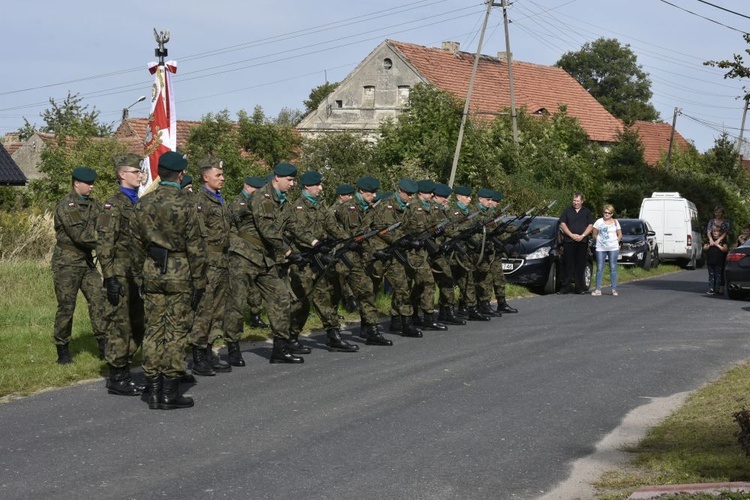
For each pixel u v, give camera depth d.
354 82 54.97
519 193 32.94
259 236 12.29
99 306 12.16
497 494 7.12
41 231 22.45
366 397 10.48
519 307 19.86
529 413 9.80
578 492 7.18
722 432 8.80
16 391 10.66
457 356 13.26
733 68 15.20
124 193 10.55
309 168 30.81
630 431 9.08
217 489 7.17
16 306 16.56
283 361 12.64
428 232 15.28
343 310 17.75
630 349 13.96
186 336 9.89
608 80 98.44
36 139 59.25
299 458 8.04
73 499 6.91
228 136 41.16
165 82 18.78
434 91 36.41
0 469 7.65
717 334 15.56
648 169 47.91
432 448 8.41
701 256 41.25
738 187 63.28
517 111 40.12
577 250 23.17
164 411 9.74
